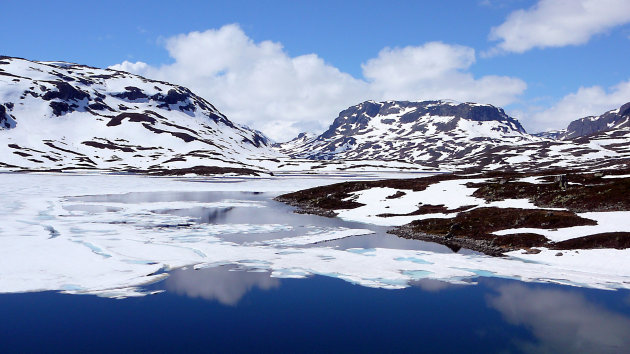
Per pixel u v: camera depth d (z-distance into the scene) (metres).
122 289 31.06
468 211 61.75
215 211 76.50
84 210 73.38
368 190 86.94
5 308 27.09
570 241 43.53
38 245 42.75
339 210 76.44
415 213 67.31
